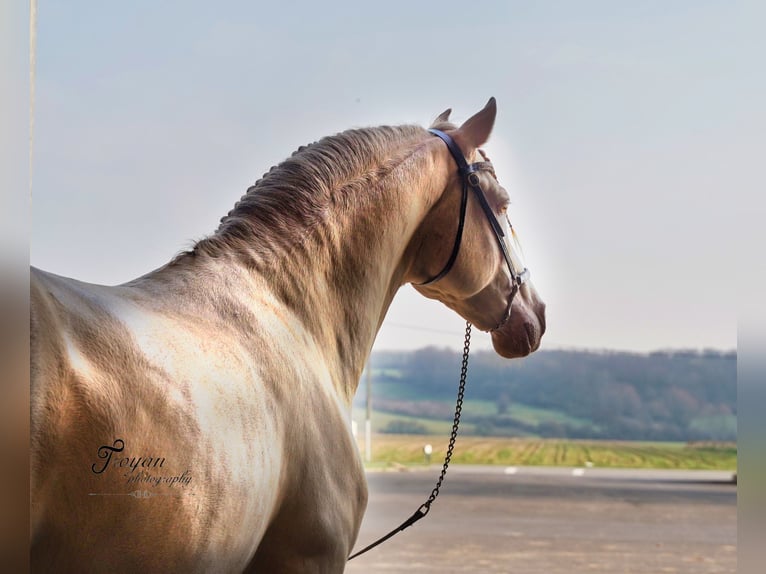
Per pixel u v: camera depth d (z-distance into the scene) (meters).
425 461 46.38
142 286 1.78
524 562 10.23
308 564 1.96
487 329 2.81
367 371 36.34
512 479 28.41
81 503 1.34
